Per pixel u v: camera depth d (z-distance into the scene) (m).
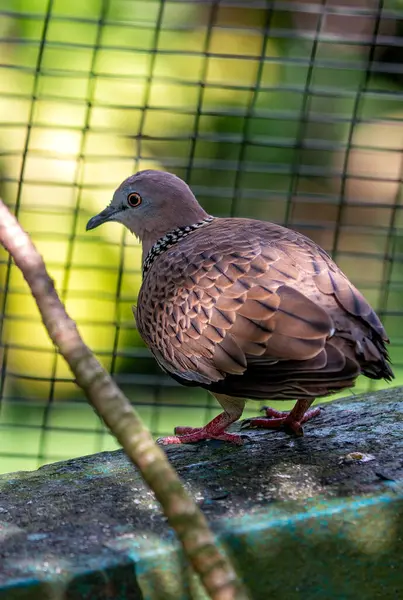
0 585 5.57
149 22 12.74
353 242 16.89
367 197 17.03
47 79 15.03
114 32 15.34
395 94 12.00
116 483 7.11
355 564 6.29
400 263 16.27
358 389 13.34
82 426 13.41
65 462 7.89
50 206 12.63
